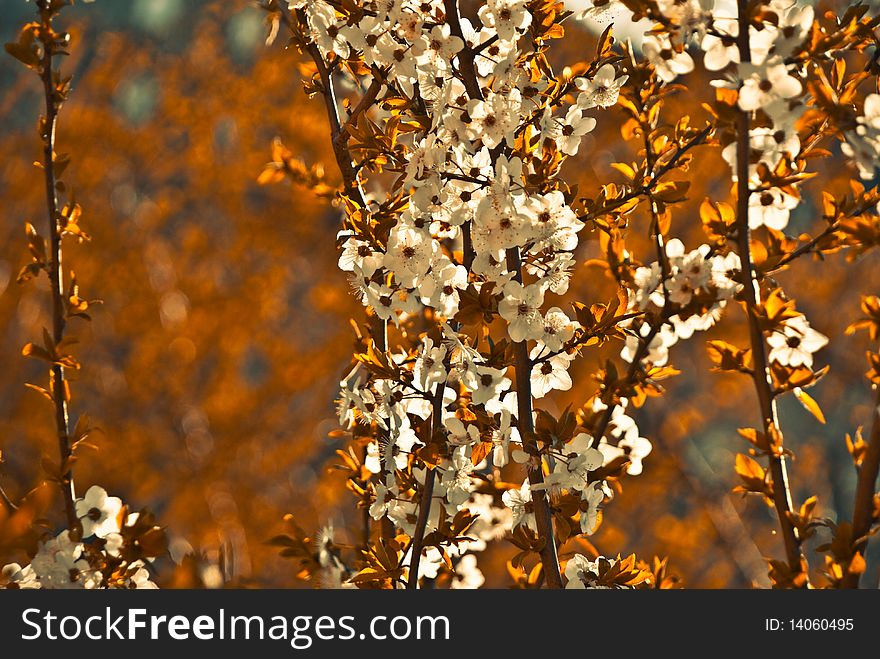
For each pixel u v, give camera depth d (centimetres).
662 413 1141
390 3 287
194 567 333
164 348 1419
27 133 1398
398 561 313
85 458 1373
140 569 331
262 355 1541
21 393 1385
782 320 257
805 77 257
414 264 280
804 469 1230
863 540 241
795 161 265
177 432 1423
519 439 293
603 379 323
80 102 1405
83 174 1404
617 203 300
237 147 1415
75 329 1401
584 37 832
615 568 301
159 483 1412
